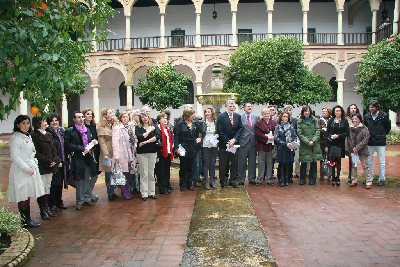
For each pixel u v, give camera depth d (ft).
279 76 76.89
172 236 21.50
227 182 35.35
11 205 29.84
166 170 33.24
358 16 109.50
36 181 23.45
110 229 23.16
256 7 110.01
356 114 34.99
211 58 97.91
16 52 14.58
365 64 54.70
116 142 29.66
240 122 34.63
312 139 35.22
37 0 15.58
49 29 15.46
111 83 113.60
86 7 19.34
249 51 77.05
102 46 109.81
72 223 24.66
